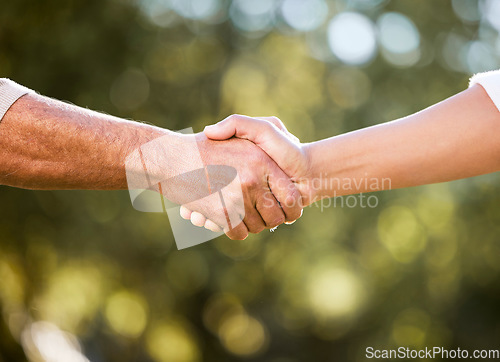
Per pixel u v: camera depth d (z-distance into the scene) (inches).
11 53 206.1
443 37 243.1
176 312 256.4
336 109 239.8
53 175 72.9
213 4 247.8
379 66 239.8
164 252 238.1
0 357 170.6
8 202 216.7
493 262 240.7
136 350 247.9
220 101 239.6
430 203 233.1
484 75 79.1
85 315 229.1
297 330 271.7
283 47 243.9
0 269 205.6
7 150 69.2
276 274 253.4
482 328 252.5
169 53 233.9
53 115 71.9
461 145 78.2
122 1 221.5
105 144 76.0
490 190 230.5
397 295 250.2
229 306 264.1
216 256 249.3
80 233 222.2
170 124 235.1
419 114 83.0
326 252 246.8
